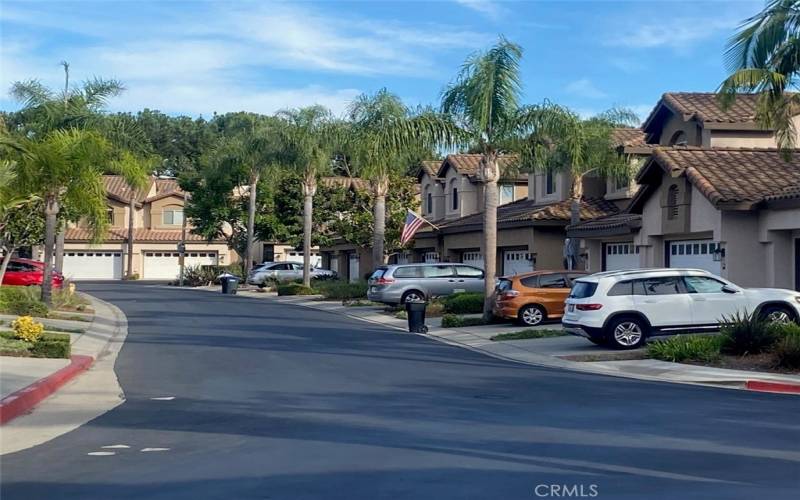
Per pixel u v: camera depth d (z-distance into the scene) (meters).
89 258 73.25
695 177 24.72
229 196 62.69
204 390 15.03
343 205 50.06
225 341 23.61
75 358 18.88
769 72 17.83
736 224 24.12
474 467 9.07
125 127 37.28
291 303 42.59
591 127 32.06
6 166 21.08
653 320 21.06
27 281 43.12
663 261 27.81
